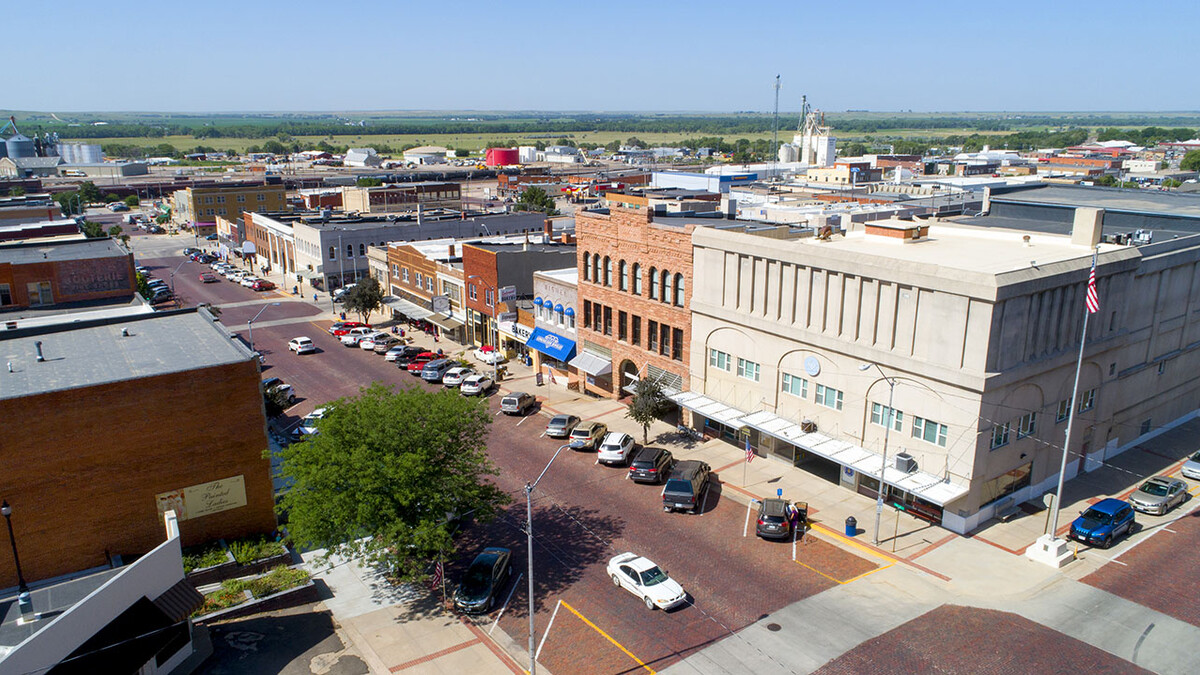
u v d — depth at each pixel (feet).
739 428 145.69
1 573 101.14
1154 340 143.54
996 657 87.71
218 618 98.12
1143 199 233.96
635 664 88.28
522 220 350.64
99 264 200.64
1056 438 127.34
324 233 314.76
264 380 197.47
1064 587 102.01
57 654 77.30
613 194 420.36
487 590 100.01
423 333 254.68
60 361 116.88
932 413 115.75
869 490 129.08
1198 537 115.34
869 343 123.44
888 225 146.92
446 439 106.11
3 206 333.83
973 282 107.45
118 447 106.22
